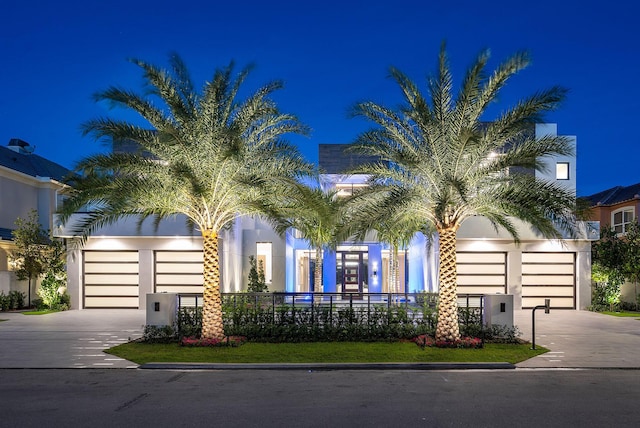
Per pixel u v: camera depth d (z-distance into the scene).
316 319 13.62
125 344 12.37
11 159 27.09
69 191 11.73
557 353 11.27
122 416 6.83
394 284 22.48
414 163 11.75
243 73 12.55
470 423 6.56
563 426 6.45
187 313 13.84
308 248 28.27
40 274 21.84
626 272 20.75
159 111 12.21
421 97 11.98
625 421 6.65
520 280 21.31
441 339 12.20
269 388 8.34
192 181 11.13
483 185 12.38
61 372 9.57
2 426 6.43
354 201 12.37
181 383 8.70
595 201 31.98
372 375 9.35
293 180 11.84
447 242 12.48
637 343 12.65
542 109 11.48
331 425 6.47
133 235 20.97
